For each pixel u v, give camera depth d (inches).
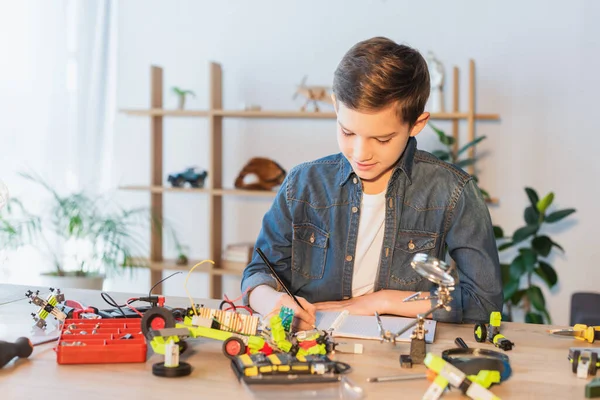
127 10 151.6
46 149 148.6
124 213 144.8
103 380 36.3
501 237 125.3
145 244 151.5
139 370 38.2
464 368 37.1
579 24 130.3
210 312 42.0
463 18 134.8
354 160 47.9
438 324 52.5
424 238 58.4
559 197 132.8
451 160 127.0
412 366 39.8
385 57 44.6
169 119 150.2
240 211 147.6
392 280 58.8
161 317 41.7
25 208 148.1
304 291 60.6
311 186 60.0
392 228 58.3
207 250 149.6
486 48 134.2
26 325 47.6
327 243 59.8
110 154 153.5
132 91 152.1
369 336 46.6
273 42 144.3
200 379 36.8
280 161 144.9
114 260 137.3
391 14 138.0
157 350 39.2
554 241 133.7
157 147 143.1
